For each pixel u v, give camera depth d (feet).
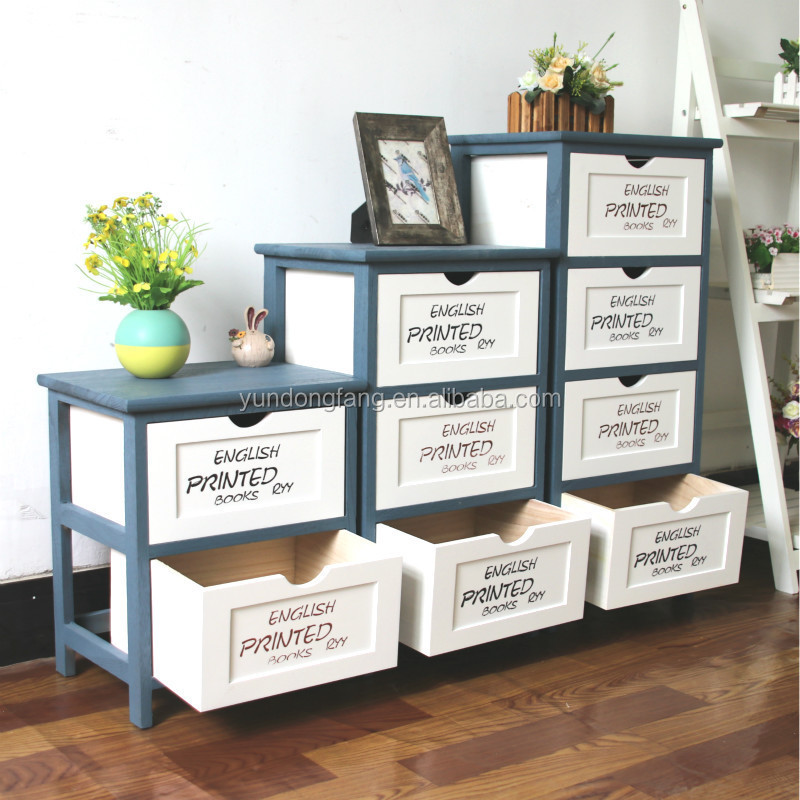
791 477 9.32
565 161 6.07
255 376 5.59
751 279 7.49
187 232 6.33
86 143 5.94
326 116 6.77
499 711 5.42
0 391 5.85
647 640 6.48
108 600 6.30
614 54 8.11
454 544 5.30
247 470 5.21
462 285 5.80
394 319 5.57
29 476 6.00
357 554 5.51
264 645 4.80
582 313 6.32
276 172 6.63
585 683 5.80
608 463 6.63
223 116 6.38
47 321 5.95
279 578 4.77
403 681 5.79
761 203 9.28
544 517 6.24
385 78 6.98
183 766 4.77
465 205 6.79
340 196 6.92
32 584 6.03
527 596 5.70
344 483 5.58
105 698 5.50
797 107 7.28
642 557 6.22
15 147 5.73
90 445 5.38
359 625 5.11
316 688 5.68
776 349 9.32
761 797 4.61
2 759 4.82
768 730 5.25
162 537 4.97
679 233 6.72
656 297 6.68
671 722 5.32
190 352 6.46
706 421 8.97
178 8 6.14
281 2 6.49
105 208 5.50
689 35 7.32
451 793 4.57
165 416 4.89
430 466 5.86
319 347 5.92
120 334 5.41
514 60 7.57
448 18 7.20
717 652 6.29
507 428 6.14
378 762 4.84
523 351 6.11
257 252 6.25
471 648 6.30
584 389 6.41
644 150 6.43
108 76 5.96
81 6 5.82
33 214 5.83
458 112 7.36
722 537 6.61
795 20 9.39
